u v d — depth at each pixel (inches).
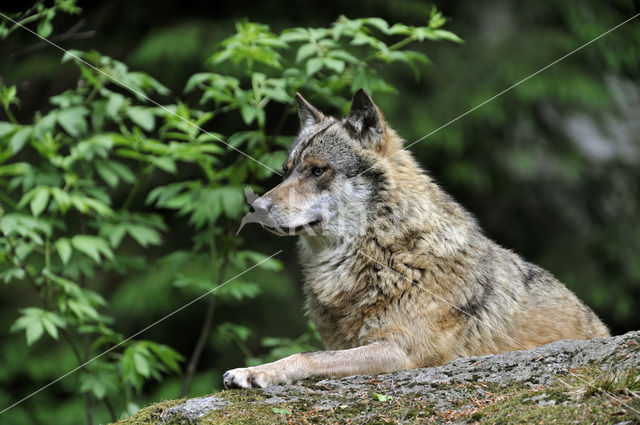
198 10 705.6
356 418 245.9
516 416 224.1
